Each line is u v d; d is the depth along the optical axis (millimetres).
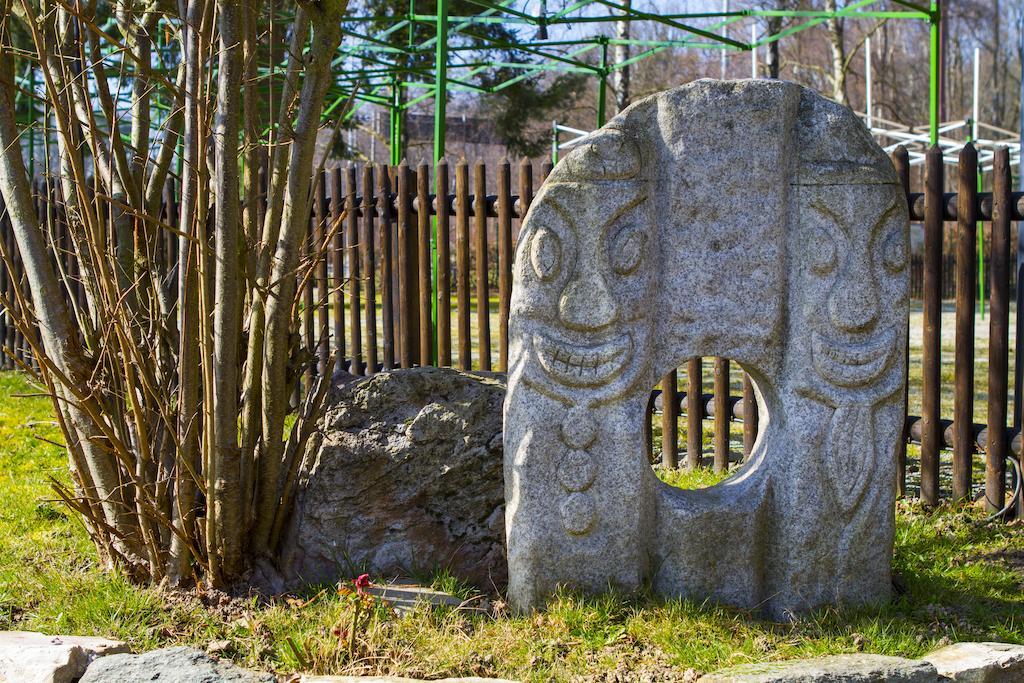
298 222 3645
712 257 3475
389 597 3539
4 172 3502
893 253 3479
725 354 3518
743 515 3539
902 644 3215
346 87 13969
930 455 4918
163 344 3883
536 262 3365
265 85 9820
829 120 3467
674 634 3244
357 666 3023
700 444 5785
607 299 3377
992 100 41125
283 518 3811
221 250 3408
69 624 3309
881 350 3486
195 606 3451
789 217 3496
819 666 2873
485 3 9305
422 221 6246
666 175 3457
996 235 4707
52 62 3758
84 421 3605
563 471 3408
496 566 3840
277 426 3668
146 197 4082
